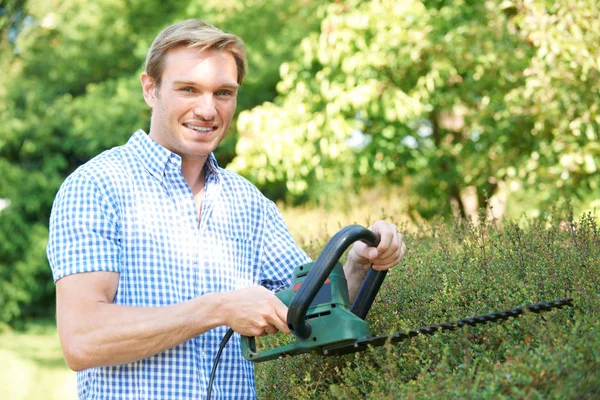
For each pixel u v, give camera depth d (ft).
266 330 5.78
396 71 19.84
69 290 5.88
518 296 6.31
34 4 38.93
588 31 14.84
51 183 39.37
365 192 26.68
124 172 6.36
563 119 15.94
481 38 18.04
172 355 6.09
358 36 19.16
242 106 36.81
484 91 19.44
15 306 39.17
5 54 39.75
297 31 32.71
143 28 38.34
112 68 40.75
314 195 31.48
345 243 5.62
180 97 6.42
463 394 5.02
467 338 5.90
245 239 6.93
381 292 7.36
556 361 4.89
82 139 39.40
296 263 7.16
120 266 6.13
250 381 6.67
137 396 5.99
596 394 4.85
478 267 7.23
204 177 6.90
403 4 18.83
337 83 20.18
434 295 7.06
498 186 20.63
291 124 20.26
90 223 6.03
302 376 7.08
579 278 6.35
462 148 20.26
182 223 6.44
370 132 21.66
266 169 20.68
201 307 5.77
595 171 16.58
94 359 5.70
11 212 38.78
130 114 37.40
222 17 33.22
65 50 39.19
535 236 7.95
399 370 6.21
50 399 23.58
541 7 15.10
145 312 5.73
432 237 9.95
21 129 38.55
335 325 5.65
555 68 15.43
